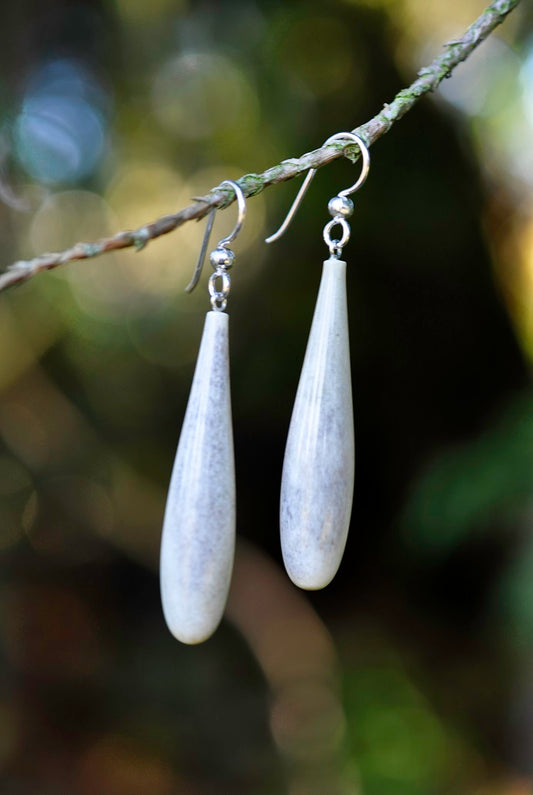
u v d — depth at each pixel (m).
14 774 0.61
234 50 0.69
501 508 0.49
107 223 0.75
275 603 0.76
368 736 0.62
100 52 0.67
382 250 0.69
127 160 0.73
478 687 0.69
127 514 0.79
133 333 0.81
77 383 0.80
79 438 0.77
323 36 0.66
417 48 0.67
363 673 0.69
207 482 0.27
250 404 0.79
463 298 0.72
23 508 0.75
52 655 0.71
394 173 0.66
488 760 0.62
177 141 0.73
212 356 0.27
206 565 0.27
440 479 0.52
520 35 0.62
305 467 0.27
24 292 0.71
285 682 0.69
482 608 0.74
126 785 0.61
